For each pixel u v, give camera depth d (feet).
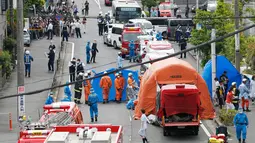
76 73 256.93
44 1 419.13
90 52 318.65
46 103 199.93
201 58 275.80
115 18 417.28
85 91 230.48
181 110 185.26
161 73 200.85
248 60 251.39
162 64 204.33
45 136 134.10
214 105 222.28
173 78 201.16
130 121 205.87
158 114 187.01
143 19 389.60
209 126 199.11
